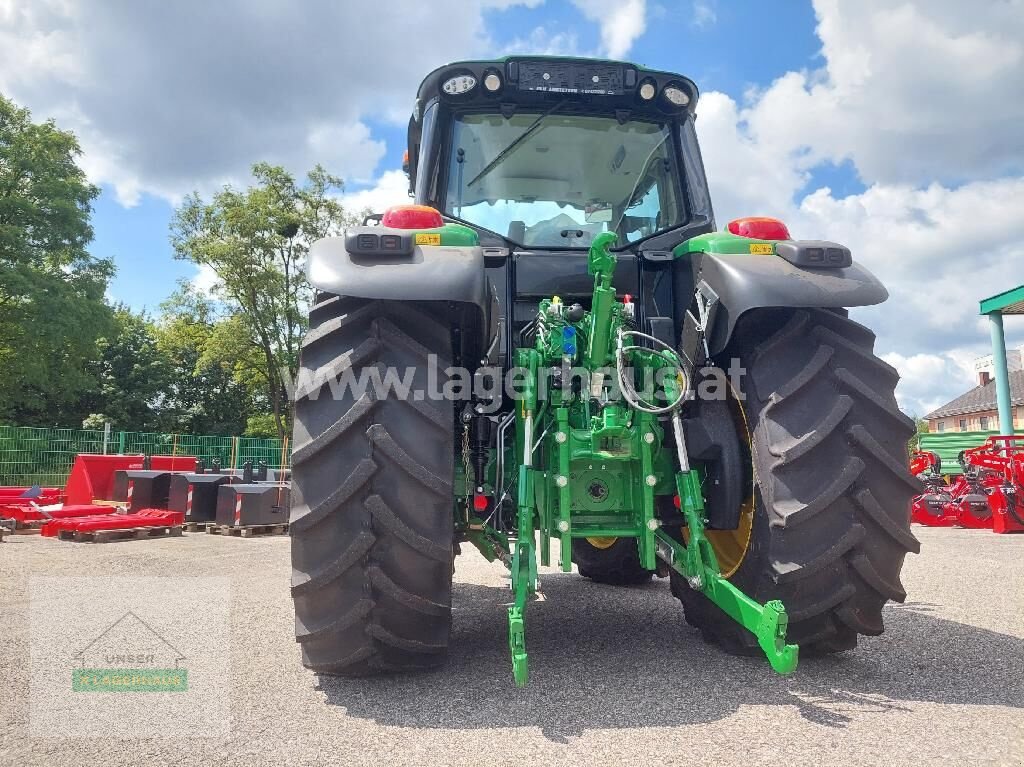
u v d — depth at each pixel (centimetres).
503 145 357
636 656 294
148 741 204
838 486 243
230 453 2072
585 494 281
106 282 2962
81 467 1191
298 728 213
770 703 233
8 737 208
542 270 322
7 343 2719
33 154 2822
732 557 300
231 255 2958
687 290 318
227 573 552
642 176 363
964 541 820
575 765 185
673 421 278
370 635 239
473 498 294
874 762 185
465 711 227
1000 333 1530
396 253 248
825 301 256
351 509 234
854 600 253
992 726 211
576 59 353
